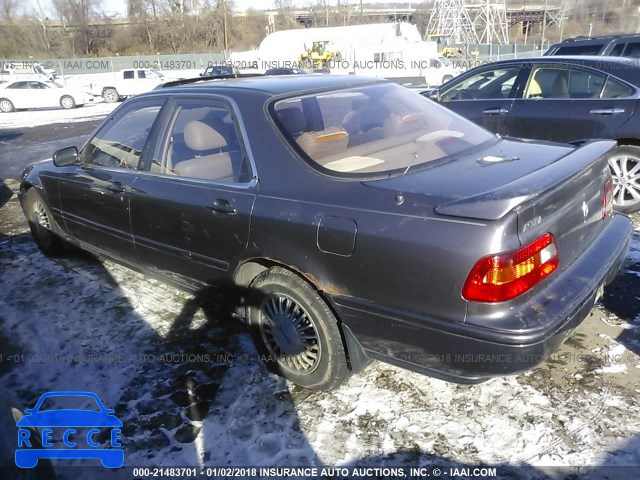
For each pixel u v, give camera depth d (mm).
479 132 3314
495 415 2611
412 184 2463
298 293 2682
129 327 3662
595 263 2576
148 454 2541
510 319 2129
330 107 3160
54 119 18906
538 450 2387
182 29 60844
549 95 5578
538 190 2199
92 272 4621
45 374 3193
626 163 5121
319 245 2521
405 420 2629
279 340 2906
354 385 2914
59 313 3914
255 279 2912
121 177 3654
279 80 3426
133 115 3779
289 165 2758
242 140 2951
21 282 4480
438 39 43000
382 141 3055
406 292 2305
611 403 2625
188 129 3240
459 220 2166
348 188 2539
